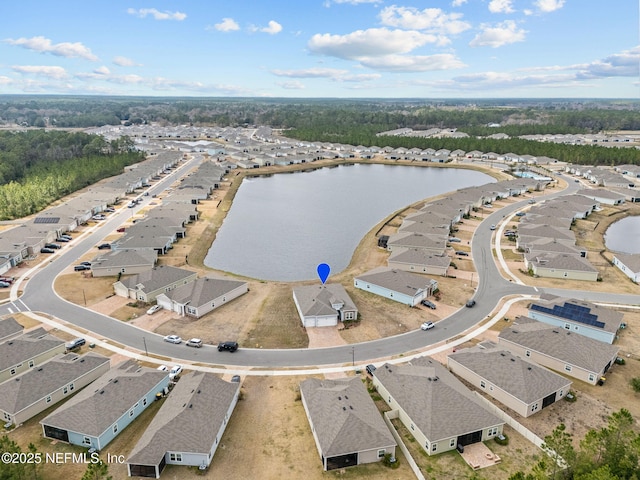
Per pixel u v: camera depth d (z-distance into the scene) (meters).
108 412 50.16
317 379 59.47
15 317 77.00
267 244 124.81
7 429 50.84
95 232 126.12
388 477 44.66
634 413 53.38
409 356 65.81
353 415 49.03
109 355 65.62
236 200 176.00
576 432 50.31
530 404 52.16
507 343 66.44
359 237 131.50
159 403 55.75
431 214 130.62
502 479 43.88
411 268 97.75
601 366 59.28
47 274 96.00
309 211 160.38
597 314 71.31
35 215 143.12
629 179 198.25
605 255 109.44
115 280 93.25
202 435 47.09
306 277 102.44
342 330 73.44
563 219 133.38
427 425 48.31
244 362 64.38
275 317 77.56
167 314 78.81
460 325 74.88
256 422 52.38
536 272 96.50
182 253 111.75
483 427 48.69
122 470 45.19
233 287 85.12
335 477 44.56
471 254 110.25
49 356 64.19
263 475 44.81
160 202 161.88
